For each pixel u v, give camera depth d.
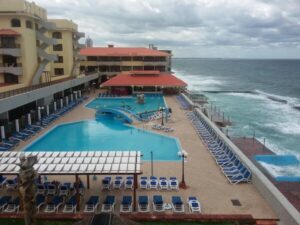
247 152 35.28
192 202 19.14
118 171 18.09
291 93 105.00
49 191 20.83
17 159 19.55
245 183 23.06
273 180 26.47
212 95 94.38
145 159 28.84
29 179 13.44
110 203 18.97
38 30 52.41
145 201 18.88
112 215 10.98
